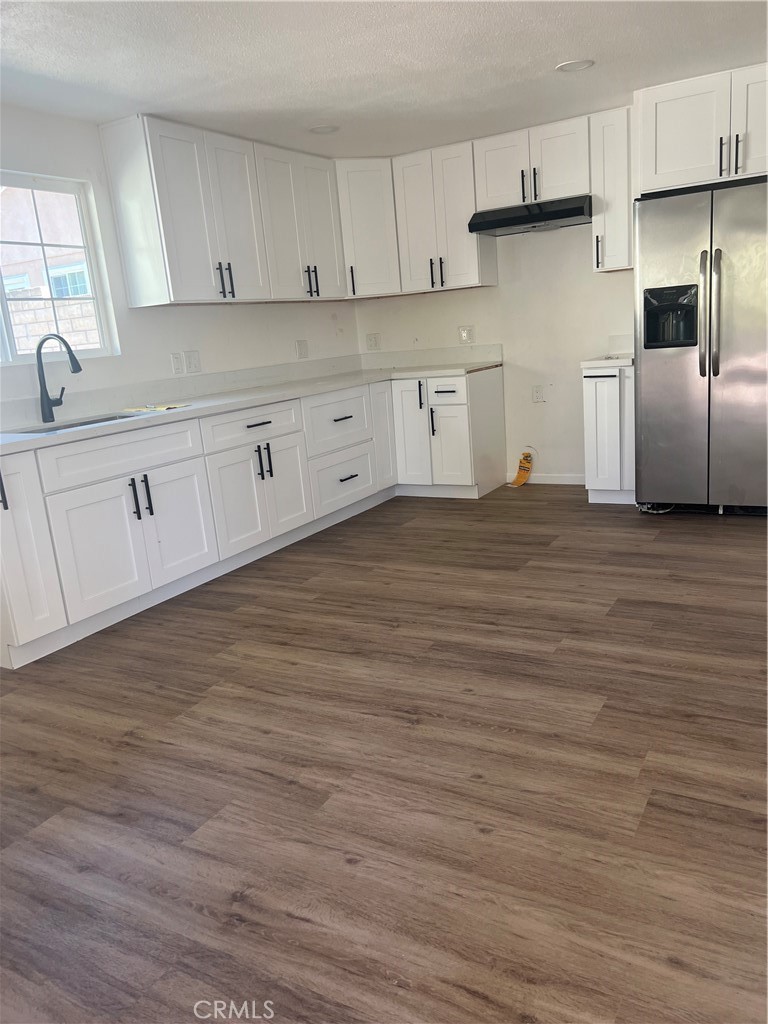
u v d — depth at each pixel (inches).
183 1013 55.0
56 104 137.3
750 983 53.4
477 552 156.0
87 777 86.9
